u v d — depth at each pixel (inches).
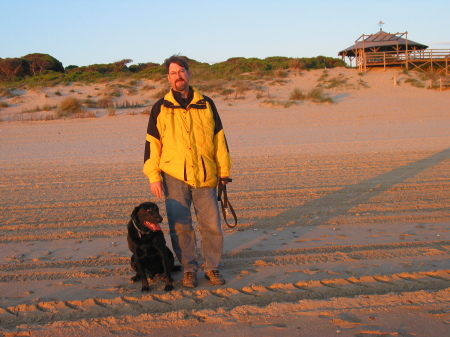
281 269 195.3
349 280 179.9
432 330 140.2
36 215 299.6
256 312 154.7
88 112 1063.6
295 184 374.9
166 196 183.5
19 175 460.8
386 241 229.3
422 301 158.7
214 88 1338.6
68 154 615.8
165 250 180.5
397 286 173.6
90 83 1462.8
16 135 828.0
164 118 177.6
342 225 260.7
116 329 146.9
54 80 1493.6
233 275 190.4
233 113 1042.1
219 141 183.9
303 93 1246.9
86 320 152.3
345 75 1488.7
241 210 299.6
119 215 295.3
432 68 1560.0
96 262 212.5
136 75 1551.4
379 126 829.8
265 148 614.2
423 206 296.5
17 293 177.2
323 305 157.9
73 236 253.4
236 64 1813.5
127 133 814.5
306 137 722.8
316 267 196.2
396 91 1298.0
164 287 182.1
